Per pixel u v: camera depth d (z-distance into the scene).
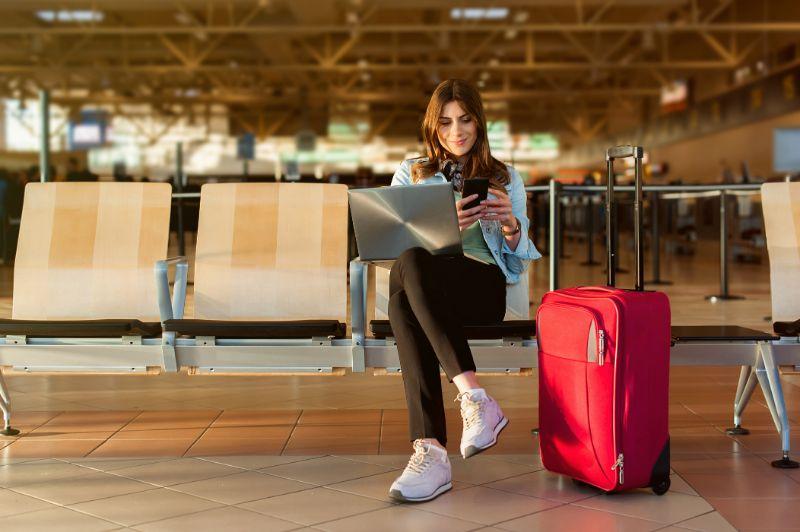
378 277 2.95
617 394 2.28
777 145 17.83
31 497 2.35
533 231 11.59
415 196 2.41
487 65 23.70
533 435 2.98
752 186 5.36
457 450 2.81
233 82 30.22
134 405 3.47
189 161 31.50
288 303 2.98
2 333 2.63
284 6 20.77
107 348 2.64
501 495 2.36
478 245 2.76
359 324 2.60
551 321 2.42
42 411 3.35
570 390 2.37
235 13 21.59
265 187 3.08
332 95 29.59
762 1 18.75
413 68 24.55
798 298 2.91
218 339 2.63
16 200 9.39
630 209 11.53
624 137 29.45
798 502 2.30
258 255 3.01
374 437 2.98
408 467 2.35
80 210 3.10
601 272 9.06
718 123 21.28
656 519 2.17
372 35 24.89
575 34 24.39
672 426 3.10
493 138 6.00
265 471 2.59
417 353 2.38
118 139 30.23
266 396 3.64
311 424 3.16
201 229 3.03
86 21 22.08
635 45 24.94
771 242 2.96
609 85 29.75
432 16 22.66
